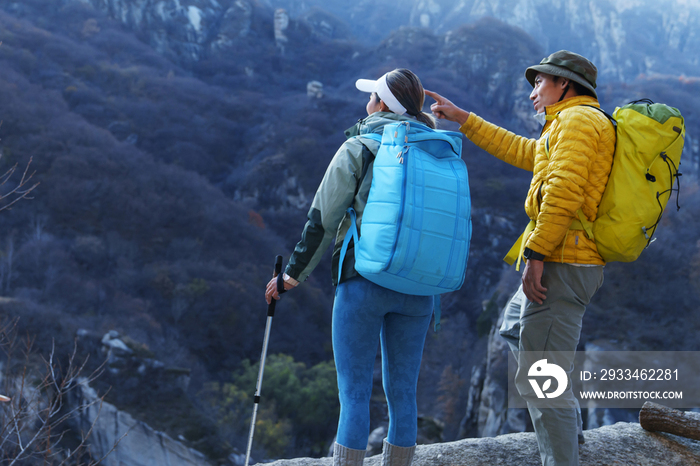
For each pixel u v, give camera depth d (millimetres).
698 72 137625
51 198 51938
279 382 37875
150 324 40906
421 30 119562
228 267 54062
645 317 26141
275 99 104625
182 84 96000
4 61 77625
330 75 119500
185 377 29625
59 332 30000
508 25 117250
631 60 139000
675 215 34594
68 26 101688
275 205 75750
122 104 83750
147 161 65375
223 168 82188
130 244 50906
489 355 26531
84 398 24641
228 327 45438
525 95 98438
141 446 24750
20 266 42094
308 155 79500
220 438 27125
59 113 65938
